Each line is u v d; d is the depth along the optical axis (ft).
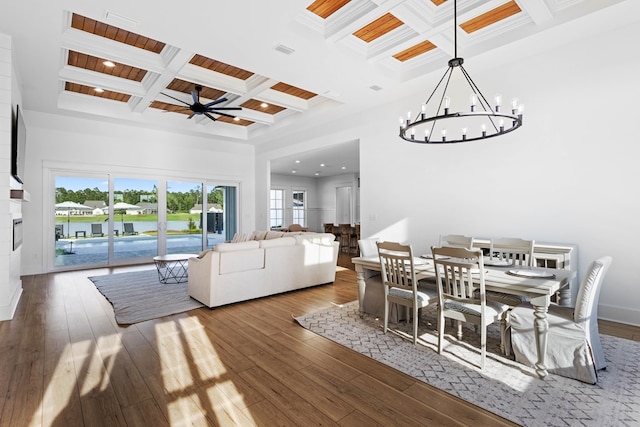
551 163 12.07
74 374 7.56
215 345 9.23
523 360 7.81
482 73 13.91
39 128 19.40
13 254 12.41
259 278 13.87
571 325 7.20
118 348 9.01
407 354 8.58
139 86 17.38
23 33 10.90
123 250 22.72
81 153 20.81
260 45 11.69
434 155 15.75
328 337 9.78
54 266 20.07
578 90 11.42
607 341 9.11
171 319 11.45
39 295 14.57
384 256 9.86
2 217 11.11
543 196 12.27
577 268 11.35
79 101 18.97
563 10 10.44
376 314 11.47
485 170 13.93
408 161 16.87
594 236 11.10
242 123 25.57
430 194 15.90
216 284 12.58
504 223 13.37
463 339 9.53
